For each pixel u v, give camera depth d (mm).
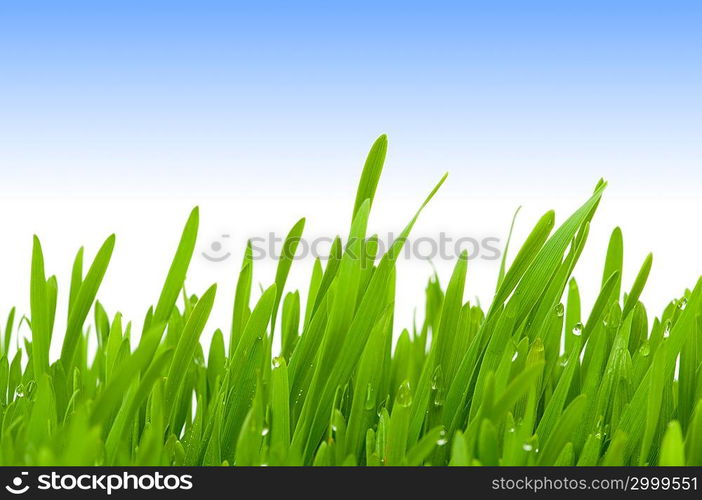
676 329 475
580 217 484
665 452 427
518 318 486
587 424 486
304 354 486
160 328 429
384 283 466
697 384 492
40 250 490
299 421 470
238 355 491
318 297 492
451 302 490
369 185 490
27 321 551
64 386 496
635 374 502
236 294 517
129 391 463
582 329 491
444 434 476
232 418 487
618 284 525
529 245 483
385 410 467
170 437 480
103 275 497
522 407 476
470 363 485
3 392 535
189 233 484
